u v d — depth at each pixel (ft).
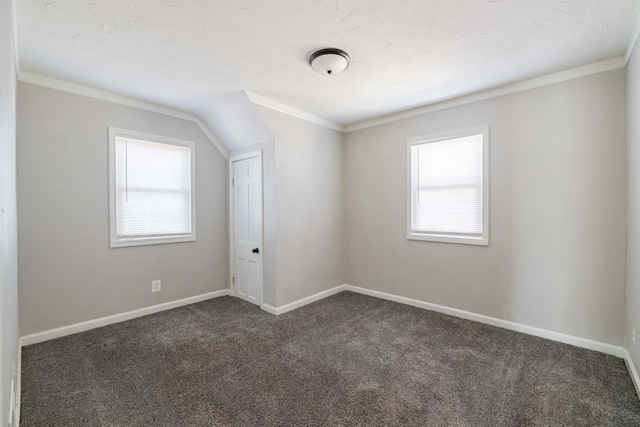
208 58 7.80
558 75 8.70
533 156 9.21
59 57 7.74
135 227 10.93
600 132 8.14
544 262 9.05
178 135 12.00
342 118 13.05
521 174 9.43
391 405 6.12
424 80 9.20
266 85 9.57
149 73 8.68
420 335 9.36
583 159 8.40
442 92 10.18
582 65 8.30
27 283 8.64
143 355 8.11
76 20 6.17
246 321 10.57
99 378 7.04
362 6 5.79
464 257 10.71
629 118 7.42
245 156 12.53
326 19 6.19
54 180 9.11
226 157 13.61
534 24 6.42
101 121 10.01
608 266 8.07
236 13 5.98
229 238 13.56
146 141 11.15
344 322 10.45
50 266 9.05
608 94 8.02
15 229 6.41
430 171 11.57
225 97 10.55
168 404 6.15
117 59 7.85
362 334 9.46
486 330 9.66
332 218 13.73
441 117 11.17
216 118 12.15
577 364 7.55
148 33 6.67
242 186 12.84
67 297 9.36
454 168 10.96
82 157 9.63
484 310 10.28
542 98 9.01
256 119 11.00
